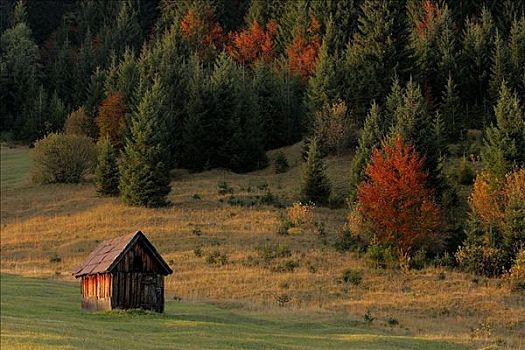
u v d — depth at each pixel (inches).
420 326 1660.9
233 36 5905.5
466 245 2432.3
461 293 2075.5
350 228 2591.0
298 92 4581.7
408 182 2534.5
